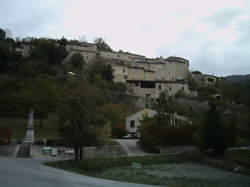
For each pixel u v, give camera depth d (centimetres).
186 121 5903
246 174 3209
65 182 1795
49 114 6575
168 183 2397
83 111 3177
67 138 3184
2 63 9450
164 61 13762
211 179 2809
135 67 11812
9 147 4050
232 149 4897
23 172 2088
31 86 6500
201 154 4488
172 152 5044
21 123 6744
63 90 3422
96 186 1767
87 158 3622
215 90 10762
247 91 8825
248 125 5469
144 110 6788
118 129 6406
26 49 11838
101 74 10681
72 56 11638
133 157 4012
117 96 9144
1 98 6875
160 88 11006
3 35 12525
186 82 11312
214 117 4594
